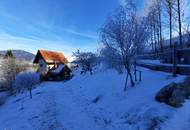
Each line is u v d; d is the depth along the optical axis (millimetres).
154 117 6559
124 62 12367
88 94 17172
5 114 18531
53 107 15305
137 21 12781
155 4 28281
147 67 15875
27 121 12828
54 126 10383
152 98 8016
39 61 54469
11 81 42312
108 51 13609
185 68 8539
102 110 10812
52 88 31594
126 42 12320
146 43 12859
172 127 5695
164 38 31328
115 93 12422
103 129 8094
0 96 33781
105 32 13000
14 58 55094
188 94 6676
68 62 59625
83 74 35594
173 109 6504
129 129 6973
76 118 10844
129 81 13219
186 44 22562
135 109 8047
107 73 21375
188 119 5699
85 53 37562
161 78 10031
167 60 12070
